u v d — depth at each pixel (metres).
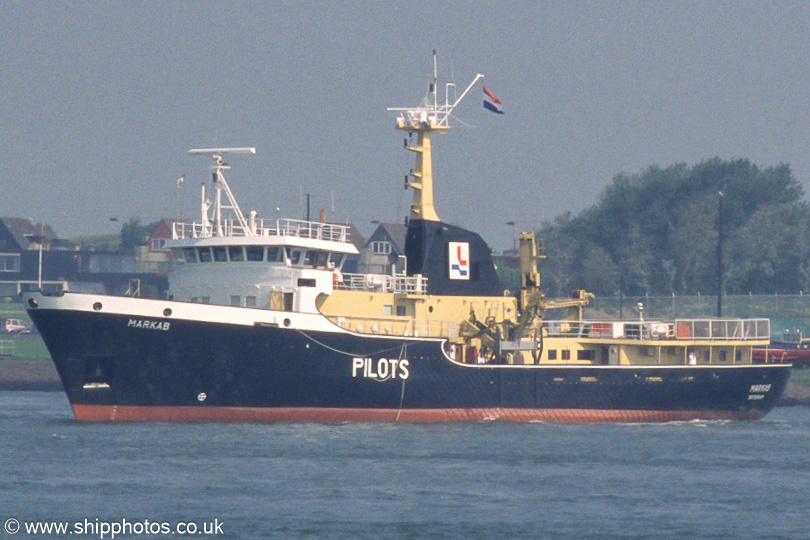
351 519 149.25
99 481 167.00
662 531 146.88
